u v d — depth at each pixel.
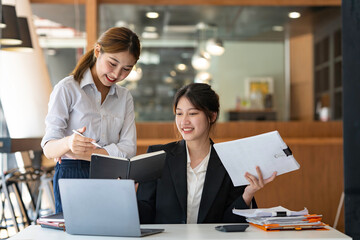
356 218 2.81
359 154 2.82
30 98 5.97
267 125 7.23
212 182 2.45
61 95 2.64
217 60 9.36
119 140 2.89
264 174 2.22
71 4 6.83
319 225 2.12
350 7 2.83
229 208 2.42
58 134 2.59
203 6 7.18
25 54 6.07
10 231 5.39
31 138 5.16
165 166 2.51
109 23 7.88
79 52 8.27
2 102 5.91
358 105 2.82
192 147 2.50
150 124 7.06
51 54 8.24
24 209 5.21
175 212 2.45
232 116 9.37
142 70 9.09
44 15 7.36
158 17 7.75
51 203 5.48
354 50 2.83
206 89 2.46
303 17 7.88
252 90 9.44
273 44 9.38
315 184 6.19
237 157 2.20
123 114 2.86
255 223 2.16
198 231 2.09
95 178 2.13
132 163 2.11
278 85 9.41
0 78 5.95
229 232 2.06
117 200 1.94
